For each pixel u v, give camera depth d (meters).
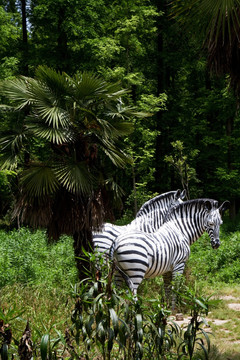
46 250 13.95
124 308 4.35
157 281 10.46
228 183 25.11
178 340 6.71
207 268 13.95
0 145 8.09
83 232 8.50
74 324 4.18
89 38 22.47
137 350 4.16
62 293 8.77
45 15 22.23
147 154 21.31
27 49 23.92
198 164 27.97
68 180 7.91
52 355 3.94
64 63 22.70
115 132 8.74
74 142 8.31
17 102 8.34
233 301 10.78
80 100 8.37
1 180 18.67
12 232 16.83
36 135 8.05
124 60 24.05
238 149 25.73
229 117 25.72
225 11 5.42
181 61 27.67
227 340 7.62
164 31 27.03
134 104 23.25
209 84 28.19
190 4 5.61
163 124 28.06
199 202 9.88
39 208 8.17
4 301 7.66
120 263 8.10
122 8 23.67
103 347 3.98
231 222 23.58
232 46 6.60
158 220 9.45
